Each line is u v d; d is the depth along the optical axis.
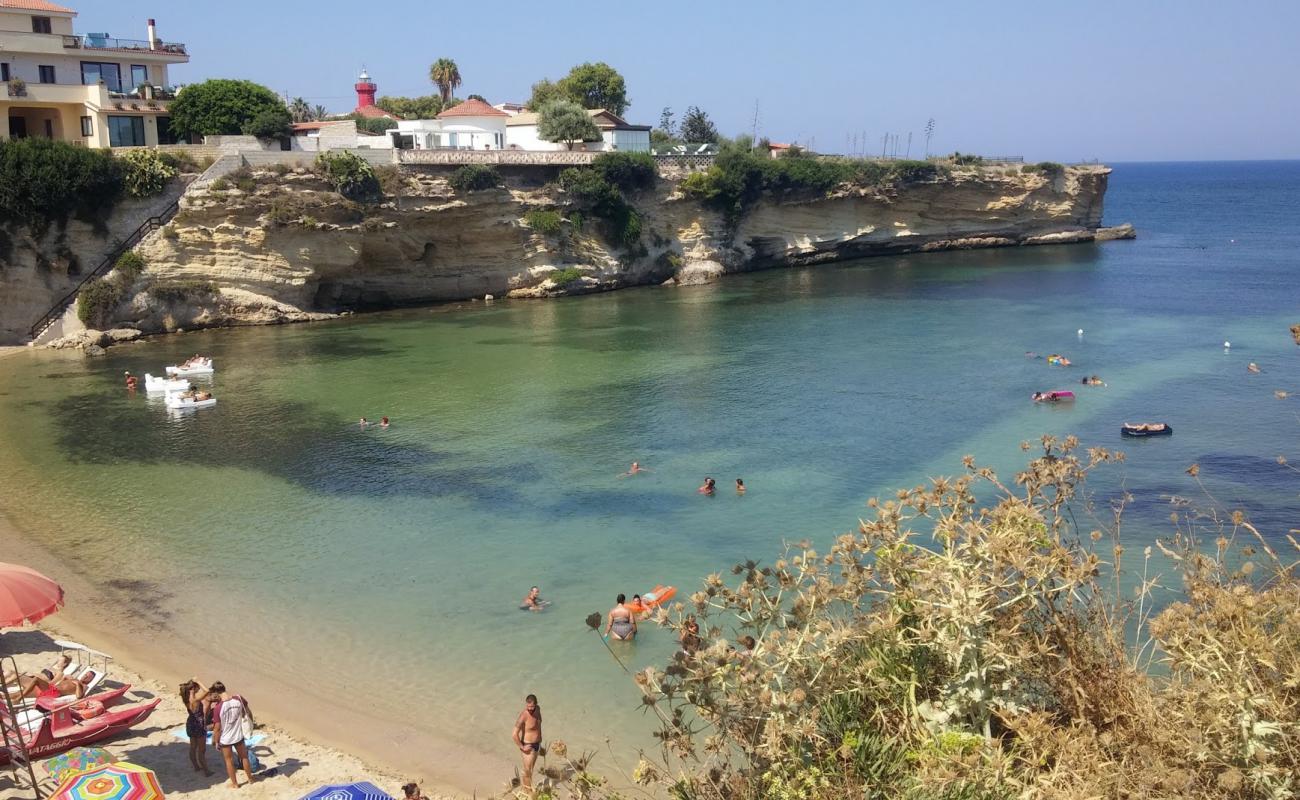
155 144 76.19
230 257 70.69
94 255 66.88
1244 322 71.38
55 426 45.78
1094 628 10.21
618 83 145.38
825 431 43.78
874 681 9.84
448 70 142.38
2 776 18.44
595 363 59.00
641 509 34.47
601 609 26.72
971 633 9.41
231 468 39.62
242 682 23.06
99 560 30.50
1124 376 54.03
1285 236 152.12
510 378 55.06
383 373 56.53
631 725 20.91
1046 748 8.95
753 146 122.25
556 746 9.84
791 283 97.19
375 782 19.03
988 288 91.56
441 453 41.31
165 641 25.14
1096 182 138.62
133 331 66.62
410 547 31.36
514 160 85.69
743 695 9.16
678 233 100.06
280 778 19.17
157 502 35.72
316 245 73.50
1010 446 41.06
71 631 25.58
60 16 73.50
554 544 31.44
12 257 64.06
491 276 86.44
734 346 64.12
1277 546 28.64
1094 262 113.31
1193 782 8.15
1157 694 9.58
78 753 17.64
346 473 38.88
